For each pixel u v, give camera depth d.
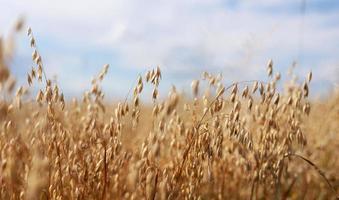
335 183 1.28
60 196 0.92
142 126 1.23
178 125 1.02
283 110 1.08
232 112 0.98
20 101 0.91
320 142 1.38
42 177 0.72
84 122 1.12
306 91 1.05
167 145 1.11
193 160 0.96
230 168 1.17
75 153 0.99
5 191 0.90
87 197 0.96
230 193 1.16
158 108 0.96
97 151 1.00
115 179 0.98
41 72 0.93
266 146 1.04
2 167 0.88
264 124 1.05
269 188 1.14
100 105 1.11
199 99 1.04
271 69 1.04
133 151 1.11
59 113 1.08
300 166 1.29
